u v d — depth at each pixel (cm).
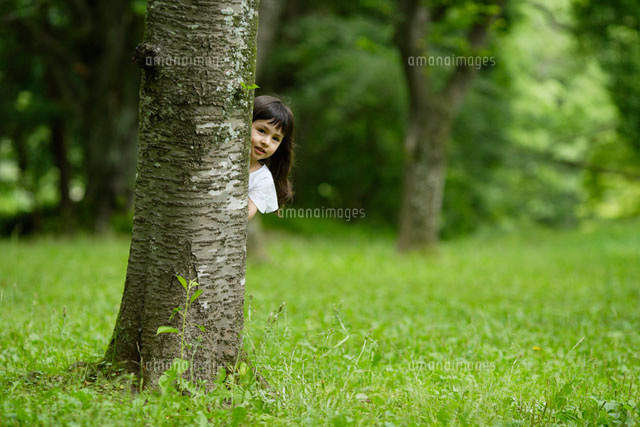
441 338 577
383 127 2445
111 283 870
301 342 481
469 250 1741
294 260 1328
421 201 1490
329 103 2172
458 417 348
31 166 2445
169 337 368
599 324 666
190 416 329
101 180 1773
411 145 1491
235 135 372
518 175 2980
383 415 360
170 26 356
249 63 374
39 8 1680
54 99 1977
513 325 634
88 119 1781
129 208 1827
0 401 332
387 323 648
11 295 653
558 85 2478
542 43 2228
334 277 1059
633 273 1172
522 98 2409
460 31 1795
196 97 359
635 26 1645
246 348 415
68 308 645
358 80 1991
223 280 376
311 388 378
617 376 480
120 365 380
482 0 1404
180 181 364
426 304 783
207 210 368
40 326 532
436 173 1495
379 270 1203
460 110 2058
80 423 307
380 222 2600
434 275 1135
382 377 438
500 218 2956
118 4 1672
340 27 2030
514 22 1817
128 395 351
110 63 1708
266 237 1958
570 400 402
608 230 2381
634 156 2389
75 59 1719
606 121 2592
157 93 360
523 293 904
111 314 642
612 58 1827
